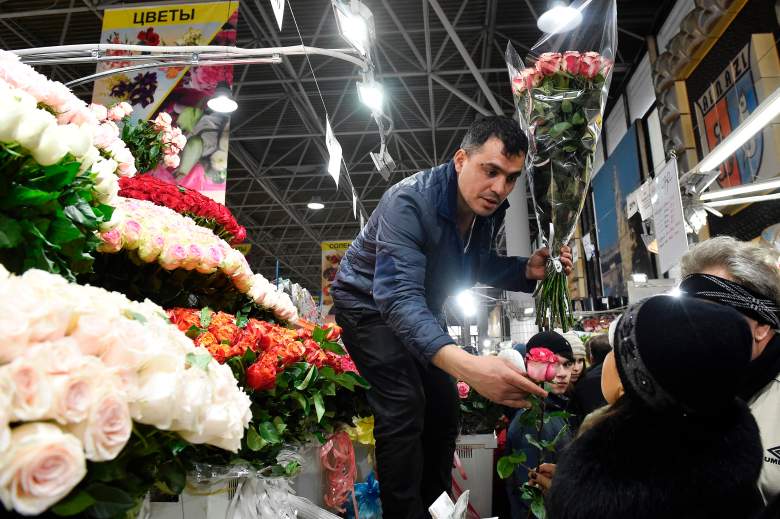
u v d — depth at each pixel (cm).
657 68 691
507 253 902
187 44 453
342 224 1891
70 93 130
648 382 84
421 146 1178
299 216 1798
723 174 567
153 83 440
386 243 164
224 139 429
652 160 798
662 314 86
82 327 62
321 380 160
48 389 56
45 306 60
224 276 169
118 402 60
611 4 194
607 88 191
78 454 55
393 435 178
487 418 308
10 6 825
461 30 848
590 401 233
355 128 1178
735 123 546
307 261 2428
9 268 88
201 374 76
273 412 142
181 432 72
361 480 254
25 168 89
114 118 224
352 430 240
